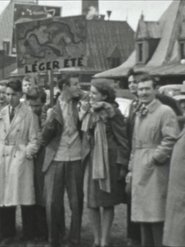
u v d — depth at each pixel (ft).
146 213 23.90
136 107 24.73
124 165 25.86
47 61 37.81
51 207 27.40
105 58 261.85
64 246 27.66
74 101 27.76
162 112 23.84
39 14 242.99
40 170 28.73
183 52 189.98
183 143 23.75
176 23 197.26
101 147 25.84
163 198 23.93
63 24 37.47
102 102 26.02
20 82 29.37
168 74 181.47
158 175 23.88
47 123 27.45
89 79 254.47
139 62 205.98
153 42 204.64
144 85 23.81
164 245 24.02
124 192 26.37
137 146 24.34
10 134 28.89
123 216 34.06
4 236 29.48
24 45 38.11
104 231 26.35
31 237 29.32
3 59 275.59
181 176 23.76
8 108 29.45
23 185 28.60
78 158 27.55
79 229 27.66
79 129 27.63
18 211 36.35
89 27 268.82
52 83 37.70
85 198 26.45
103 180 25.76
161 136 23.89
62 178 27.58
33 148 28.27
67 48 37.47
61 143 27.58
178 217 23.75
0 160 28.99
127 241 28.22
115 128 26.00
